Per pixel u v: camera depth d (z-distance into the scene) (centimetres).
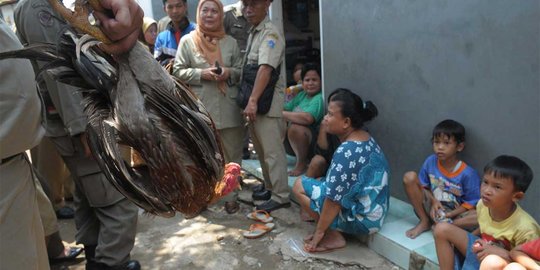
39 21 205
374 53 323
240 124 373
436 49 279
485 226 223
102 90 99
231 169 117
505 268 188
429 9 278
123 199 248
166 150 93
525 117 240
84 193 246
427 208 284
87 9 91
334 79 366
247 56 343
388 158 334
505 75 246
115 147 91
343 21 344
